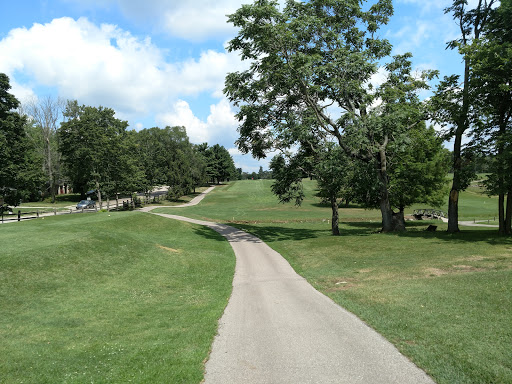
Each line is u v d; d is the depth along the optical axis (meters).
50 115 65.06
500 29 21.80
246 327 8.32
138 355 6.74
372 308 9.22
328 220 45.84
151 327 8.76
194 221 39.09
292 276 15.04
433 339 6.84
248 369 5.95
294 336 7.50
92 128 49.25
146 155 69.94
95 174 48.44
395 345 6.77
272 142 26.64
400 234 24.50
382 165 26.36
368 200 30.94
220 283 14.29
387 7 25.30
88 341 7.71
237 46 25.56
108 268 14.79
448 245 18.75
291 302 10.52
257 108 24.80
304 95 25.02
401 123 24.73
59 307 10.14
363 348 6.68
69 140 49.56
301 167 27.31
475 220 47.59
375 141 25.89
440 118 24.06
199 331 8.09
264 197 78.44
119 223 27.97
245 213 51.78
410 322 7.86
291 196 28.11
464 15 24.22
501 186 19.86
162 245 21.22
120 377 5.75
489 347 6.26
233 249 23.17
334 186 25.23
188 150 87.12
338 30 26.52
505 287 9.77
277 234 30.88
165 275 15.43
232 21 23.94
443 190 38.38
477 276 11.45
